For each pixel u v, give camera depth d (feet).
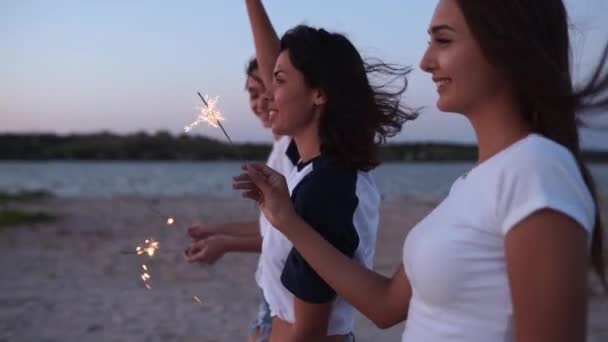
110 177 261.03
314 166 6.93
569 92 4.57
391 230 46.55
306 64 7.00
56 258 33.65
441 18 4.83
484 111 4.82
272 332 7.36
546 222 4.12
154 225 51.31
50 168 427.74
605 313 18.95
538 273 4.10
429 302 4.78
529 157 4.34
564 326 4.03
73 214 61.72
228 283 26.68
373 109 7.18
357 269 5.86
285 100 7.15
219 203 83.35
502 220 4.39
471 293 4.53
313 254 5.89
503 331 4.44
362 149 6.98
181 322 20.67
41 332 19.53
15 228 48.11
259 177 5.97
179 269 29.45
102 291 25.29
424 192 138.31
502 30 4.50
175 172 349.00
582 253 4.11
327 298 6.41
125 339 18.84
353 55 7.17
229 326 20.21
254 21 9.04
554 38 4.64
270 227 7.24
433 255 4.66
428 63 4.98
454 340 4.59
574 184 4.26
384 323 5.80
